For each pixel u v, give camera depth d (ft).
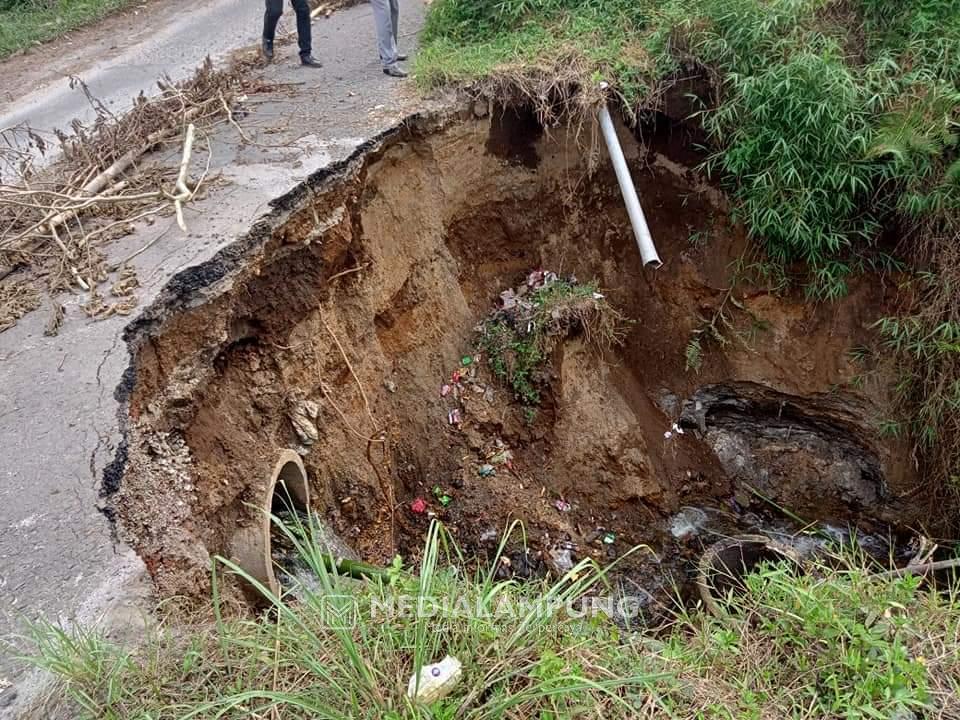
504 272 23.77
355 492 18.93
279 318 16.71
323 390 17.99
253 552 13.87
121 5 36.32
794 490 23.20
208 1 36.55
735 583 19.53
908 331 20.31
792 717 8.90
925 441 20.76
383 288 20.08
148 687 8.07
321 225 17.39
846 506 22.68
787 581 10.98
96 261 15.11
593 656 8.87
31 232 16.15
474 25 24.98
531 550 20.36
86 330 13.55
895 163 18.83
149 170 18.48
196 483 13.71
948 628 10.00
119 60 29.71
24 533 10.19
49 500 10.65
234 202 16.43
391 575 9.32
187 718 7.62
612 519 21.61
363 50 26.61
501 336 22.31
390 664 8.21
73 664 8.02
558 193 23.21
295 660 8.25
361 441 19.26
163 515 11.76
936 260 19.70
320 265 17.62
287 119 20.75
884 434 21.71
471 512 20.85
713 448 24.04
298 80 23.94
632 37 22.30
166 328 14.03
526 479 21.56
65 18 35.01
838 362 22.03
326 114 20.86
